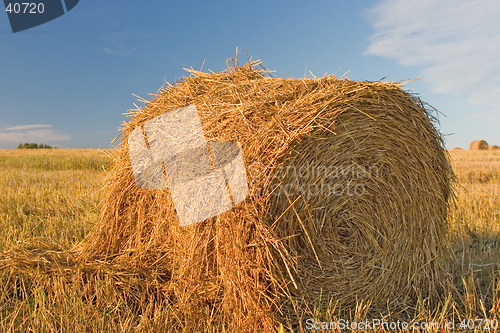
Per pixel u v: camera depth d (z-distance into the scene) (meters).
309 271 2.88
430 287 3.43
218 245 2.83
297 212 2.77
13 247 3.85
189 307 2.97
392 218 3.21
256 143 2.70
